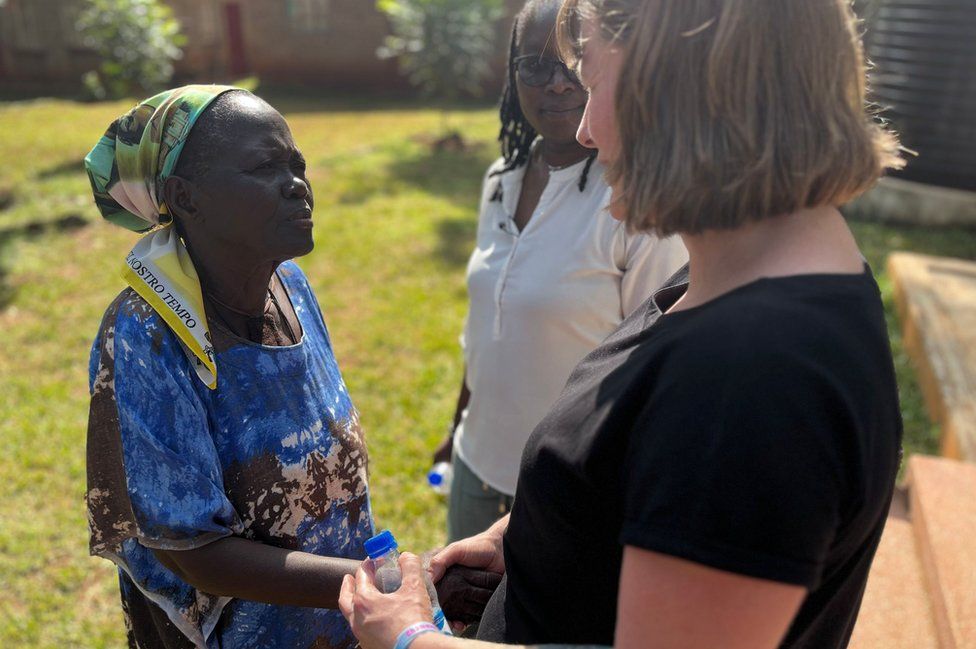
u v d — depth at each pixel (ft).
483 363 7.35
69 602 10.83
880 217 26.32
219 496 4.59
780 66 2.87
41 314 19.93
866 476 2.78
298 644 5.33
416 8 41.01
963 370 13.82
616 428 3.13
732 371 2.74
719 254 3.18
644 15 3.01
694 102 2.95
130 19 42.52
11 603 10.79
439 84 41.60
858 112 3.02
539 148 7.33
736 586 2.66
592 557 3.47
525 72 6.55
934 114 25.08
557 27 3.79
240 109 4.62
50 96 57.26
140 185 4.75
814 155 2.88
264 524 4.99
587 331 6.75
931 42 24.48
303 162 4.92
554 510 3.47
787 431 2.63
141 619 5.37
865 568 3.36
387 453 14.02
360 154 37.70
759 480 2.63
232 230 4.66
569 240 6.71
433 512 12.42
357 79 58.80
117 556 4.89
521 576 3.99
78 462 13.87
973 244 23.68
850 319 2.91
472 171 34.88
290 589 4.61
